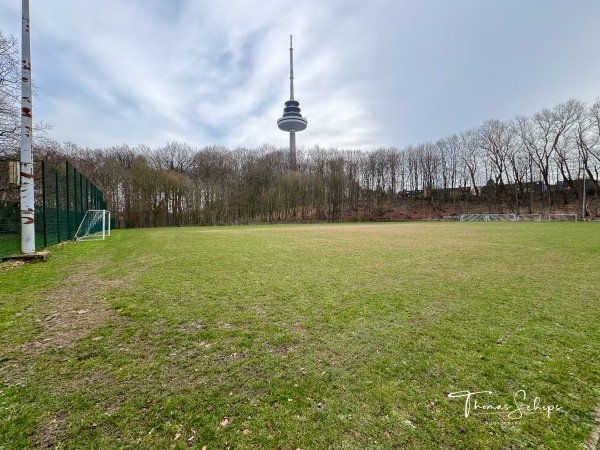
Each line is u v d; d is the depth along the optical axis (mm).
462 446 1917
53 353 3070
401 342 3371
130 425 2082
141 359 2969
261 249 11336
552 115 42438
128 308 4434
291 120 93375
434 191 60031
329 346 3271
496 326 3836
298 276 6648
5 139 14438
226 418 2158
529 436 2004
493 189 52156
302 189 52500
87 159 40312
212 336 3514
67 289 5453
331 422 2119
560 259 8727
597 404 2318
